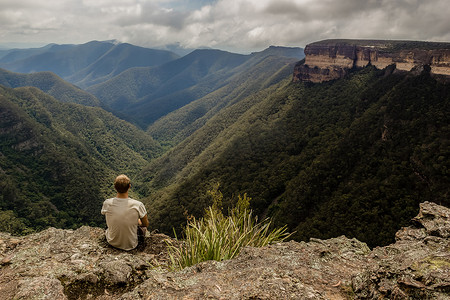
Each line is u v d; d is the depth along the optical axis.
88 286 2.63
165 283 2.35
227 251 3.44
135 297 2.18
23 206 76.44
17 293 2.29
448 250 2.20
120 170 150.00
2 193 75.06
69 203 88.00
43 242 3.57
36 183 90.50
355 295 2.08
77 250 3.41
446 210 3.46
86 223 85.94
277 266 2.61
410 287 1.77
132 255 3.40
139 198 103.38
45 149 104.69
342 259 2.95
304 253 3.04
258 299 1.99
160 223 54.59
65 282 2.62
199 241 3.44
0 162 90.06
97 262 3.16
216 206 4.48
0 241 3.47
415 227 3.49
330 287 2.21
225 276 2.49
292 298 2.00
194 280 2.43
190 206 53.38
